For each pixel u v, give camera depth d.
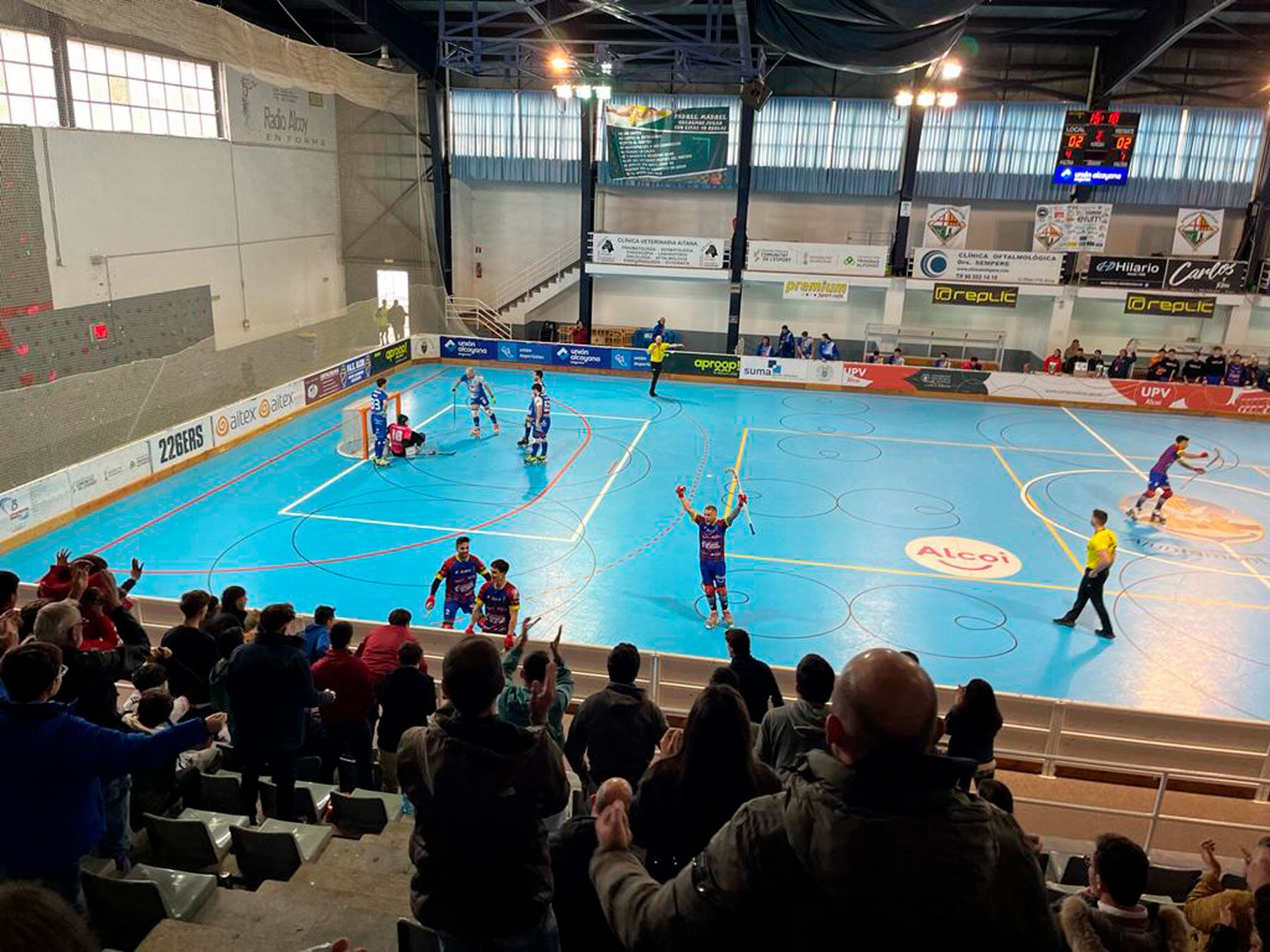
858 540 18.83
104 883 4.67
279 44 24.08
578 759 6.07
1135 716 9.73
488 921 3.05
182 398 22.44
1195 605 16.38
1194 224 31.20
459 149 34.75
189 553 17.12
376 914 4.83
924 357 34.31
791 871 1.80
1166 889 6.98
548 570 16.94
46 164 19.95
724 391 31.80
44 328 20.22
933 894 1.67
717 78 30.20
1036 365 34.47
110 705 5.56
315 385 27.64
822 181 33.19
